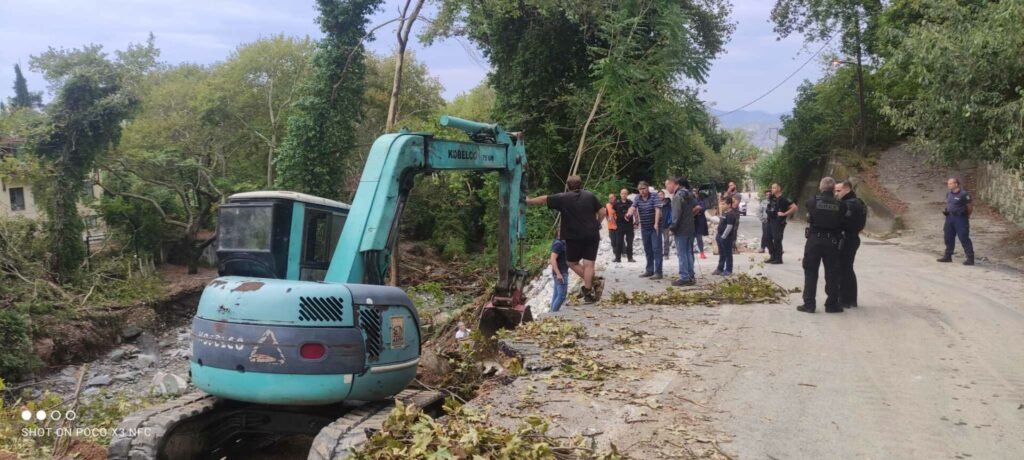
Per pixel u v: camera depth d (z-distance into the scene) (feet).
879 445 16.03
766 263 55.16
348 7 92.58
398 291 22.94
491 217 108.99
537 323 29.30
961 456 15.42
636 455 15.37
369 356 21.13
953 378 21.49
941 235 74.54
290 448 26.61
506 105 109.29
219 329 20.76
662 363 23.25
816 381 21.16
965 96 52.16
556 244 36.27
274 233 23.80
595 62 97.35
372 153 26.18
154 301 86.84
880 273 47.42
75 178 84.94
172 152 110.11
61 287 78.07
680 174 111.45
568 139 106.42
